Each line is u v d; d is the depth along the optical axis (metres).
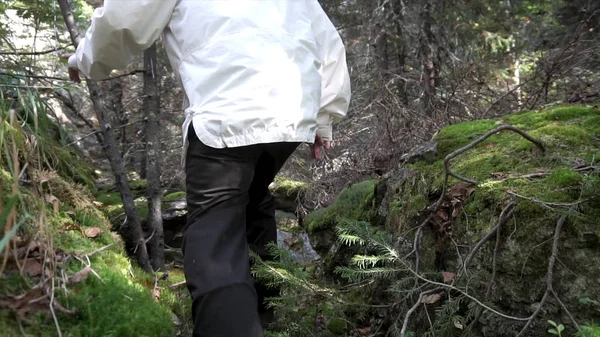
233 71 1.84
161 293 2.35
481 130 2.58
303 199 4.95
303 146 6.41
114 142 3.05
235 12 1.89
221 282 1.77
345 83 2.32
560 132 2.26
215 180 1.87
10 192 1.78
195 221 1.88
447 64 6.49
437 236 2.19
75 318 1.60
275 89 1.84
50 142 2.41
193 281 1.79
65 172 3.22
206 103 1.84
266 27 1.90
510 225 1.86
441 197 2.10
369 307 2.26
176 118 6.02
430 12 6.58
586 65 4.49
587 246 1.73
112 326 1.63
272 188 5.07
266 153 2.12
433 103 5.14
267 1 1.96
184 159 1.98
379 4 6.71
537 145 2.18
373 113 4.96
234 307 1.75
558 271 1.76
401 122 4.39
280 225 4.72
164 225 4.21
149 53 3.16
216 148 1.84
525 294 1.82
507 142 2.37
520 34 7.43
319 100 2.01
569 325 1.72
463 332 1.88
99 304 1.67
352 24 7.42
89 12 3.95
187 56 1.92
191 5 1.93
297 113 1.86
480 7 6.71
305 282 2.16
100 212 2.84
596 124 2.36
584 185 1.81
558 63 3.90
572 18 7.31
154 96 3.21
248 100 1.82
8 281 1.58
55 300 1.59
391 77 5.89
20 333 1.45
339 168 5.18
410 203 2.41
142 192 4.71
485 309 1.86
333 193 4.76
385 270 2.02
